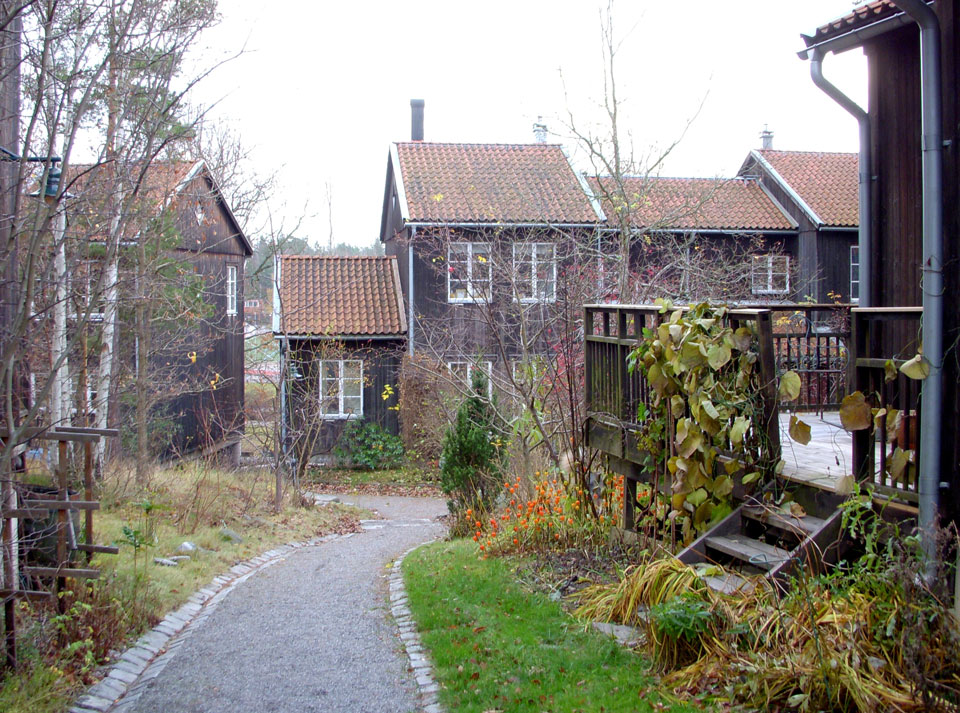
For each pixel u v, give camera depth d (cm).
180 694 538
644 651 514
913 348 725
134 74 657
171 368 1584
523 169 2255
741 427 557
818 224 2205
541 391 1257
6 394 545
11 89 592
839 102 784
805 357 986
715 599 492
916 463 500
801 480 561
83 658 591
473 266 1462
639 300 1335
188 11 686
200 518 1178
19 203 511
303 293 2211
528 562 778
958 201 512
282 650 626
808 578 477
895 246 752
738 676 434
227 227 2103
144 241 1089
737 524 590
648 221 1958
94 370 1205
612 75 1383
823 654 409
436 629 627
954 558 475
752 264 1762
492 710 459
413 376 2003
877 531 499
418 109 2780
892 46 748
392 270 2306
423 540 1284
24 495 647
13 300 623
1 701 496
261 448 2050
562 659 515
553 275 1517
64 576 616
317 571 988
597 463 873
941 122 528
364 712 490
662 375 637
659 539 686
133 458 1383
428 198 2072
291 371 1867
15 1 489
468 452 1170
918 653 388
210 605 805
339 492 1950
